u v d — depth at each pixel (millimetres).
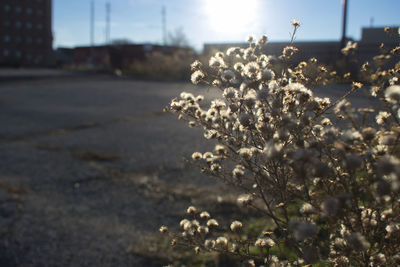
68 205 5777
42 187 6574
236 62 1553
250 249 1847
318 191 1211
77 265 4094
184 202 5191
